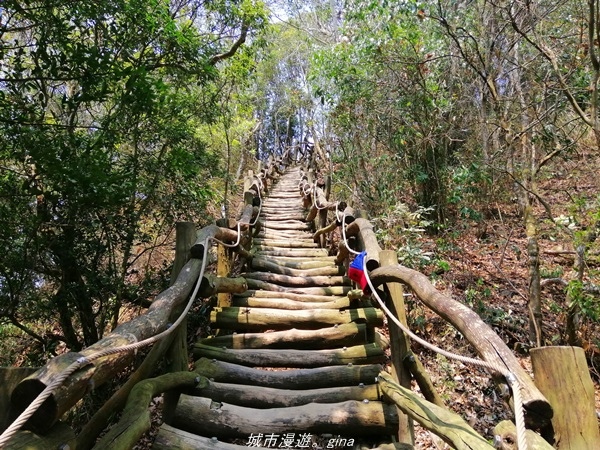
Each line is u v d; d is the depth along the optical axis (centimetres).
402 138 641
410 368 239
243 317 305
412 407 167
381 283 267
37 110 302
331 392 222
